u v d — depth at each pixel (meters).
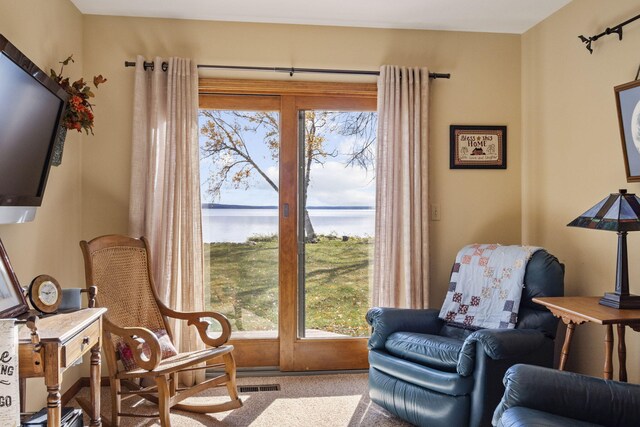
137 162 3.49
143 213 3.52
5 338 1.54
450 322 3.25
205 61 3.66
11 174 2.11
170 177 3.49
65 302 2.30
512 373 1.92
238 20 3.67
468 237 3.89
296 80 3.75
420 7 3.45
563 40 3.46
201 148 3.77
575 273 3.36
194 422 2.95
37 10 2.81
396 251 3.71
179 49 3.64
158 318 3.23
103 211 3.58
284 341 3.78
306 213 3.85
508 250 3.21
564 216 3.46
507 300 3.03
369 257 3.89
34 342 1.68
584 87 3.25
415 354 2.86
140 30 3.61
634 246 2.86
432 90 3.86
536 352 2.69
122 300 3.07
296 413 3.08
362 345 3.86
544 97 3.68
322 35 3.76
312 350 3.82
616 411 1.76
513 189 3.93
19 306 2.03
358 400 3.29
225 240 3.79
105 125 3.58
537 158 3.77
